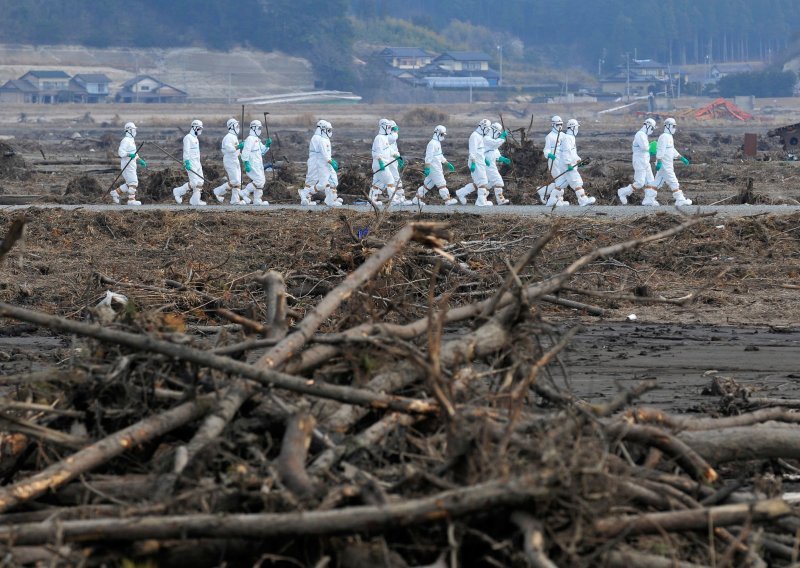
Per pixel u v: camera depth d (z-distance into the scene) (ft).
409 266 117.91
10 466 54.34
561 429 49.19
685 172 400.47
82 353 61.87
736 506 46.65
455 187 334.03
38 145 616.39
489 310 61.05
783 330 122.31
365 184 309.83
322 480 48.19
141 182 342.23
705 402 82.79
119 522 43.04
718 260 169.99
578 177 272.72
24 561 43.09
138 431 50.93
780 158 483.92
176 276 136.36
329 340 57.21
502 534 44.29
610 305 136.15
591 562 44.19
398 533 44.78
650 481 51.44
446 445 49.93
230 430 52.16
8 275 156.35
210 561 44.42
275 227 201.26
